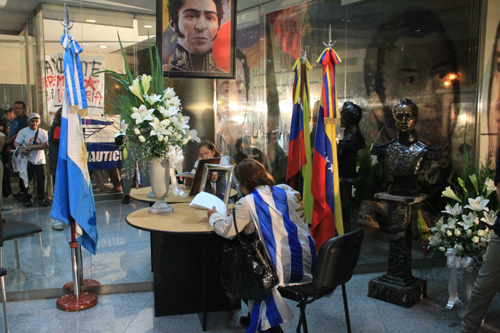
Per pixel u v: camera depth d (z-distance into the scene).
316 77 3.79
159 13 3.26
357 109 3.51
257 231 2.09
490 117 3.61
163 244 2.72
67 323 2.63
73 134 2.77
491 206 2.95
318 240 3.19
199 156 3.42
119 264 3.30
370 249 3.83
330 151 3.17
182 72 3.46
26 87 3.03
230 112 3.72
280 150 3.88
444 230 2.77
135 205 3.31
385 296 2.97
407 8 3.79
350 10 3.78
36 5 2.95
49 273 3.23
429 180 3.72
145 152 2.57
